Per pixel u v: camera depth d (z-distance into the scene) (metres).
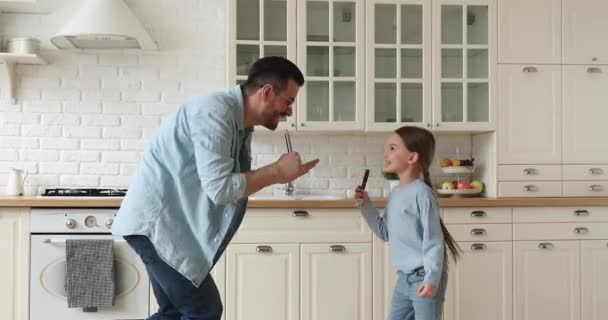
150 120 3.98
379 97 3.87
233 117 2.01
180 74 4.01
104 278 3.21
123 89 3.96
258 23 3.79
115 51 3.96
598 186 3.95
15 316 3.21
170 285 2.06
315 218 3.41
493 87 3.89
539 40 3.93
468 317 3.50
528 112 3.91
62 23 3.90
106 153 3.95
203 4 4.03
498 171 3.88
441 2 3.88
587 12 3.96
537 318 3.56
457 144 4.17
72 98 3.92
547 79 3.93
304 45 3.80
